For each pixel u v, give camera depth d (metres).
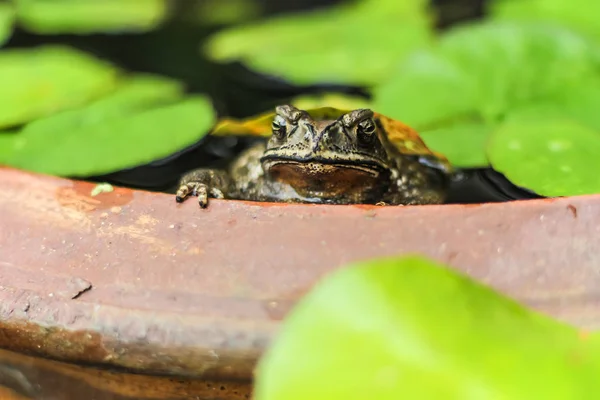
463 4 0.99
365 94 0.92
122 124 0.88
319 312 0.78
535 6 0.96
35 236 0.81
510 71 0.90
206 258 0.81
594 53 0.90
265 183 0.88
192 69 0.95
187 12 1.02
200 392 0.81
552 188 0.84
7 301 0.80
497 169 0.85
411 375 0.76
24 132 0.89
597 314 0.79
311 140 0.86
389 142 0.88
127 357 0.80
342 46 0.95
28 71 0.93
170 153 0.87
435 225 0.81
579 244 0.80
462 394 0.75
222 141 0.89
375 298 0.78
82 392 0.81
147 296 0.80
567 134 0.86
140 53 0.97
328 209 0.81
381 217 0.81
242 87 0.94
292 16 1.00
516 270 0.80
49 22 1.00
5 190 0.82
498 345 0.77
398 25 0.97
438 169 0.87
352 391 0.76
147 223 0.81
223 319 0.80
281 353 0.77
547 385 0.75
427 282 0.78
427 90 0.89
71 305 0.80
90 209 0.82
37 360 0.81
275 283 0.80
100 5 1.02
